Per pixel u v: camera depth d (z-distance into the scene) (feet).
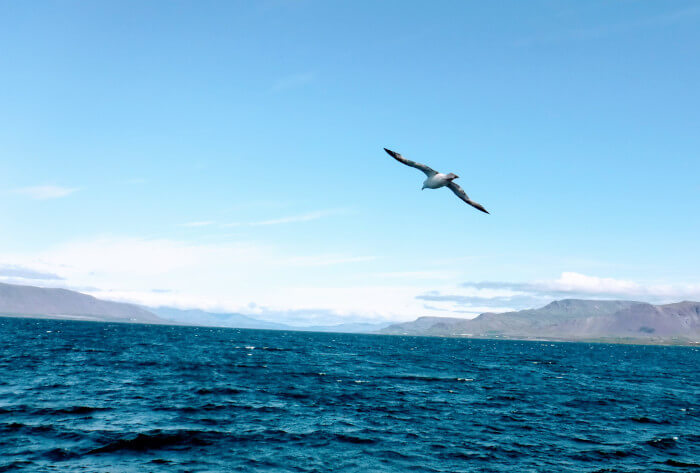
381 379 179.52
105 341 386.93
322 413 108.17
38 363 185.68
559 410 125.80
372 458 75.77
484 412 118.42
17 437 78.74
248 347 391.65
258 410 108.27
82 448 74.54
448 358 362.53
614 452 85.10
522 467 74.64
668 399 157.48
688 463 80.18
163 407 107.04
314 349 414.62
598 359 473.26
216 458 72.43
